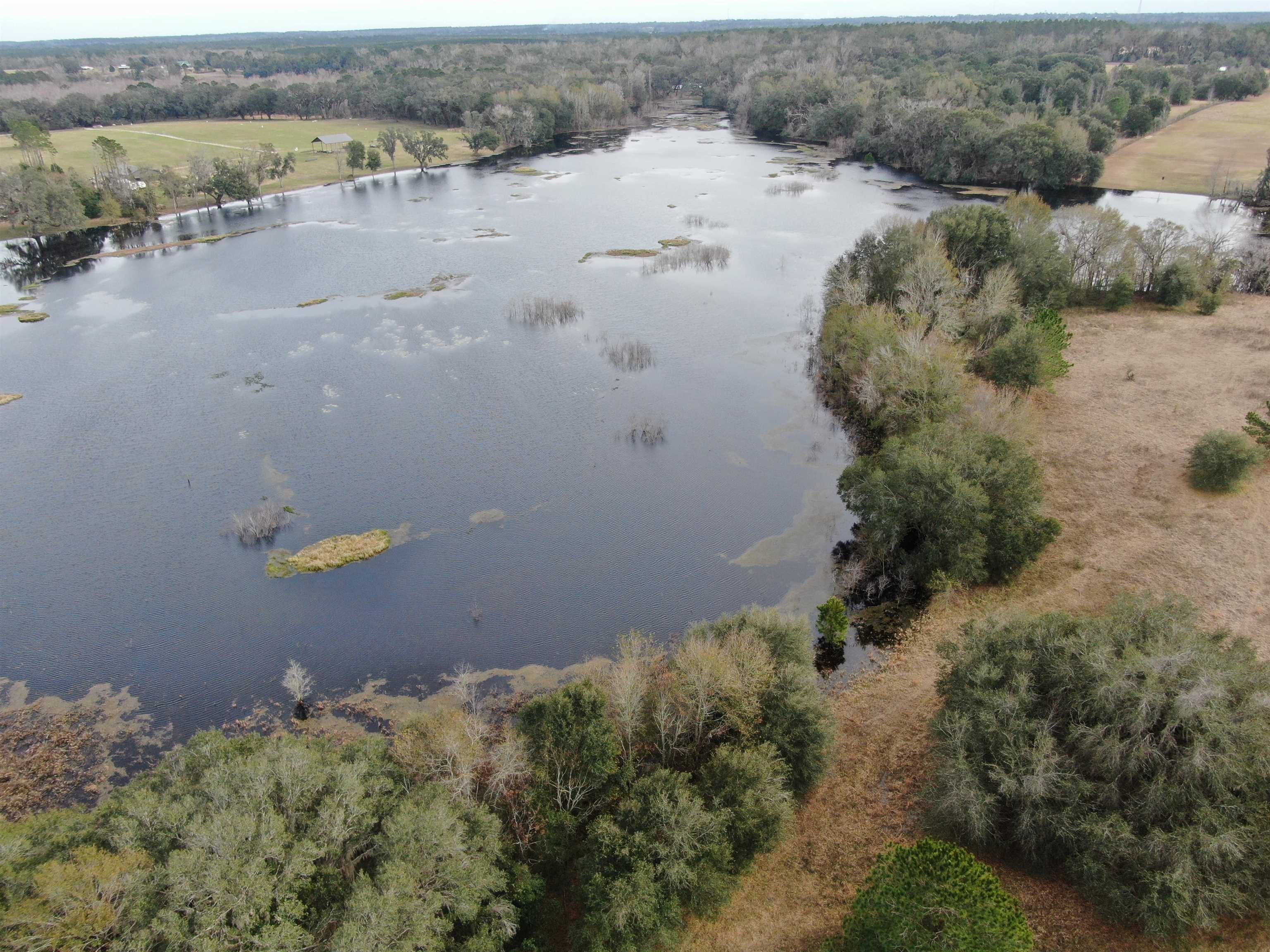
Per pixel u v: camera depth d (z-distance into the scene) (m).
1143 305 104.44
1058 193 161.00
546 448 76.81
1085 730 36.03
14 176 148.38
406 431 80.00
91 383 91.19
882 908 31.22
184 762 34.41
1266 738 33.69
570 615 56.44
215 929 26.27
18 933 25.08
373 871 31.25
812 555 61.81
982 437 60.62
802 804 41.50
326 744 37.59
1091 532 61.31
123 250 141.12
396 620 56.22
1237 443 63.31
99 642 54.94
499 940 31.25
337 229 153.00
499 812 37.31
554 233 146.50
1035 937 33.84
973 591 56.75
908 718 46.41
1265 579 54.56
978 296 91.44
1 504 69.94
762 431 78.88
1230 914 33.66
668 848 33.75
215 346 100.44
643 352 94.00
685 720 40.59
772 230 143.38
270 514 66.00
